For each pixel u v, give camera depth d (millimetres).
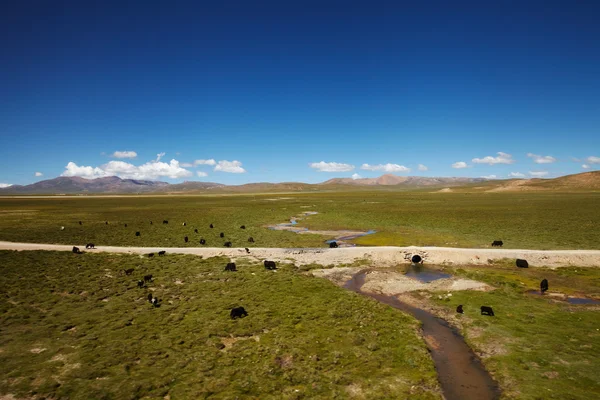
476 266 45844
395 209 120125
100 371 20125
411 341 24250
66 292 35312
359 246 59531
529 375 19641
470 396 18125
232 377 19750
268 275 41438
